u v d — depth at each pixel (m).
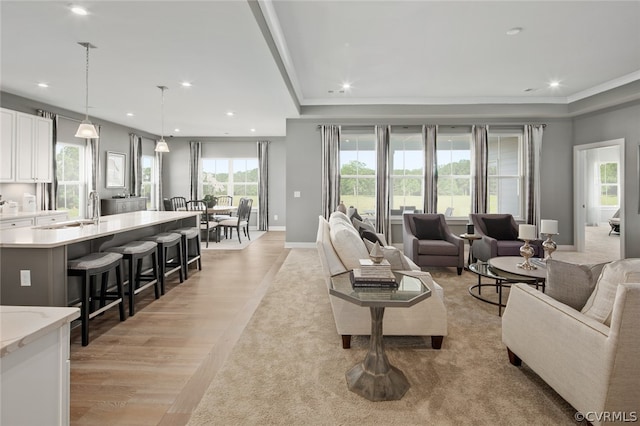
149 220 3.66
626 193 5.23
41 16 2.56
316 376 1.99
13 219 4.30
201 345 2.44
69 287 2.79
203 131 8.12
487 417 1.62
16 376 0.86
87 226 3.11
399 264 2.61
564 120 6.21
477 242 4.78
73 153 6.07
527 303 1.88
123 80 4.11
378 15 3.02
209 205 7.36
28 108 5.03
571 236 6.29
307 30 3.31
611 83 4.91
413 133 6.37
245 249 6.36
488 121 6.21
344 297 1.83
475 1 2.80
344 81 4.91
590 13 2.99
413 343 2.43
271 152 9.04
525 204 6.20
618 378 1.32
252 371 2.05
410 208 6.46
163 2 2.36
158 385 1.93
